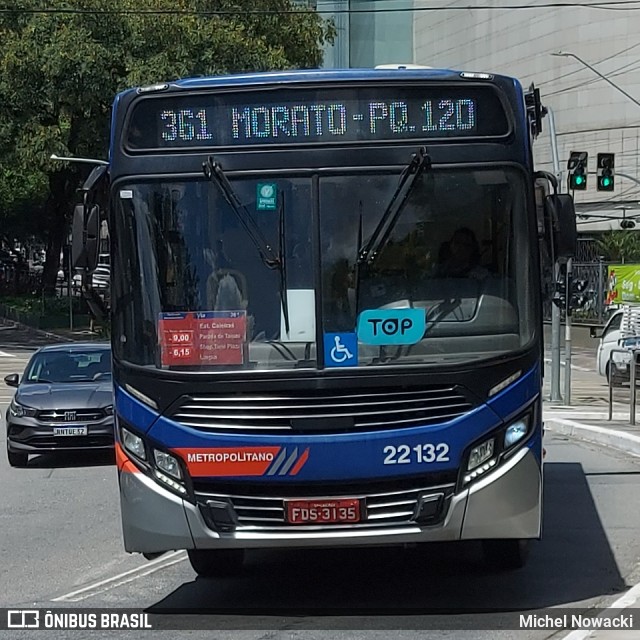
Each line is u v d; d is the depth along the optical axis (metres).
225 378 6.76
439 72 7.28
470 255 7.03
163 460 6.84
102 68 40.03
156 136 7.20
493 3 66.81
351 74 7.28
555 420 19.06
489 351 6.88
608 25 60.94
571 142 62.78
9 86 40.72
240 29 41.34
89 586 8.33
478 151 7.11
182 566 9.03
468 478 6.71
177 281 7.05
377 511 6.70
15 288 71.44
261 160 7.10
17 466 15.36
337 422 6.67
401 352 6.84
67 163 41.59
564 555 9.08
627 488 12.61
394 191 7.05
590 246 58.50
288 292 6.95
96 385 15.52
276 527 6.71
